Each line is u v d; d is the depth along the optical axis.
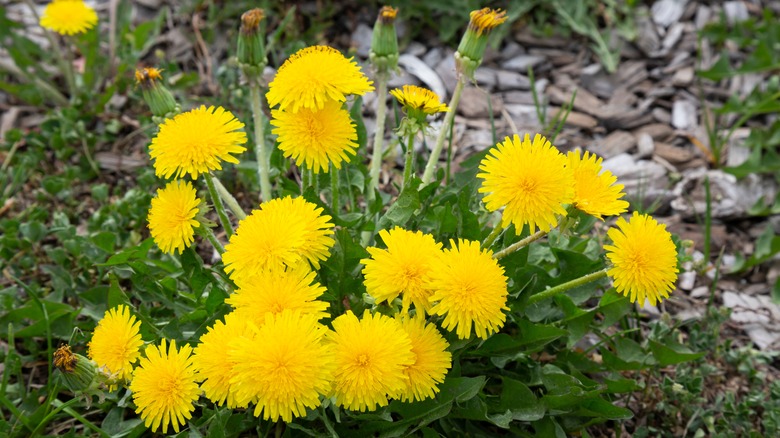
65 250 0.54
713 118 0.69
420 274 0.33
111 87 0.63
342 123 0.37
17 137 0.61
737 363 0.50
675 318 0.54
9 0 0.75
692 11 0.76
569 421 0.42
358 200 0.55
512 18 0.71
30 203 0.59
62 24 0.62
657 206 0.62
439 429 0.42
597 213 0.35
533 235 0.37
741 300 0.56
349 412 0.37
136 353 0.36
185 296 0.43
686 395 0.45
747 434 0.45
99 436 0.43
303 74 0.36
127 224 0.56
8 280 0.53
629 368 0.45
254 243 0.33
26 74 0.66
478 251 0.34
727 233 0.61
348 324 0.33
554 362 0.45
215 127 0.35
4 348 0.48
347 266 0.38
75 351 0.46
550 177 0.34
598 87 0.71
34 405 0.44
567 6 0.73
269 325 0.31
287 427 0.38
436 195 0.48
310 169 0.39
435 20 0.74
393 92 0.40
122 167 0.62
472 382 0.37
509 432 0.43
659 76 0.72
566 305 0.42
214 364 0.32
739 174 0.63
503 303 0.34
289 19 0.62
